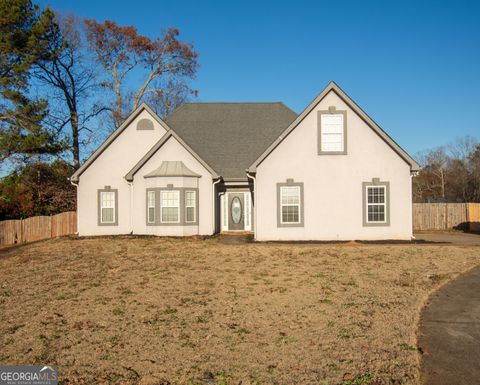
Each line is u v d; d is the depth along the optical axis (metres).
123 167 24.42
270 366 6.27
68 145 32.94
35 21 31.17
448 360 6.38
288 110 28.77
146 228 23.39
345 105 21.09
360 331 7.65
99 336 7.68
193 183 23.36
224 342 7.27
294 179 21.05
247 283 11.87
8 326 8.36
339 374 5.93
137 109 24.50
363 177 20.94
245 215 25.22
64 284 12.20
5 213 28.05
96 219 24.23
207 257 16.36
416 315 8.62
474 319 8.43
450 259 15.66
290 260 15.56
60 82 37.03
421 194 63.72
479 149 54.16
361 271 13.45
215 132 27.22
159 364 6.43
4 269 15.14
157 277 12.87
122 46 41.78
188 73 44.94
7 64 29.69
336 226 20.95
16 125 28.81
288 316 8.66
